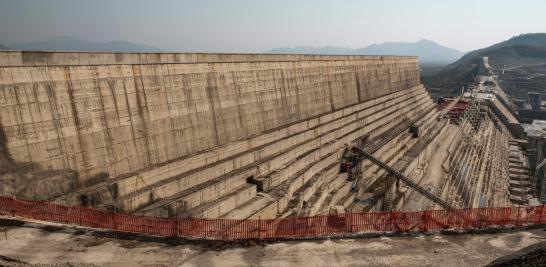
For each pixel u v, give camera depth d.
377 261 20.50
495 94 190.38
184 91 36.12
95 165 28.48
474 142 109.12
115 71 30.09
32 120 24.97
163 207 29.17
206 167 36.41
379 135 72.56
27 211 22.59
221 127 40.50
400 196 57.78
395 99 94.62
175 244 20.78
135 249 20.03
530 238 23.28
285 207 39.41
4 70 23.69
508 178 106.69
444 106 139.25
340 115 65.50
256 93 46.06
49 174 25.72
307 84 57.66
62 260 18.45
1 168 23.38
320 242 22.11
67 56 26.84
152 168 32.22
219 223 23.64
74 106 27.28
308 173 46.84
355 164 55.72
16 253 18.67
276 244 21.59
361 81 78.44
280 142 46.75
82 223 22.78
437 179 70.56
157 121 33.38
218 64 40.25
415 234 23.55
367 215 24.73
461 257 21.16
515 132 156.62
